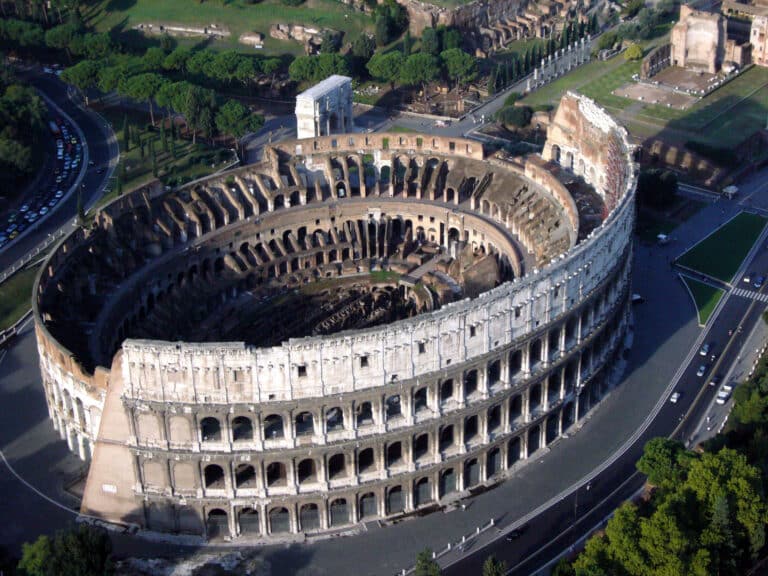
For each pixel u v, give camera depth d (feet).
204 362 642.63
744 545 651.25
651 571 613.52
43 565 609.01
